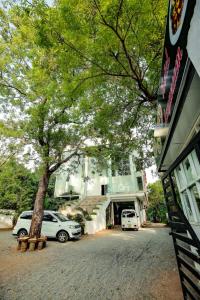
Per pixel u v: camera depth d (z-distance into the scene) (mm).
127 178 22625
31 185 22375
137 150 11594
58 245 11930
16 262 8102
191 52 2125
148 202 32844
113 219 23641
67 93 5863
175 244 3643
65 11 4434
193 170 3982
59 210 19766
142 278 5762
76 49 5227
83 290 5141
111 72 6031
